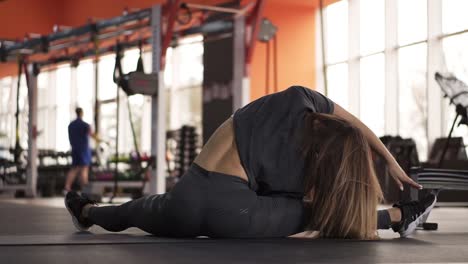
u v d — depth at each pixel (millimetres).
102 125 18609
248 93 8625
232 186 2822
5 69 20672
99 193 11117
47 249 2578
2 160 12844
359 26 13969
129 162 11164
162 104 8352
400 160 8648
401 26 12898
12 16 16656
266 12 14398
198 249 2553
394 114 12984
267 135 2844
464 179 3834
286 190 2889
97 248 2609
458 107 6898
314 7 14672
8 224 4438
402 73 12883
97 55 9789
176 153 12672
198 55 16391
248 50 8609
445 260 2328
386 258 2348
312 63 14664
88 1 16234
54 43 10773
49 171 14984
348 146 2846
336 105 3027
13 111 22781
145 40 9328
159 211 2924
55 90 20953
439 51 12039
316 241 2852
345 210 2863
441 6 12016
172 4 8344
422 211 3188
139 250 2521
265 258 2289
